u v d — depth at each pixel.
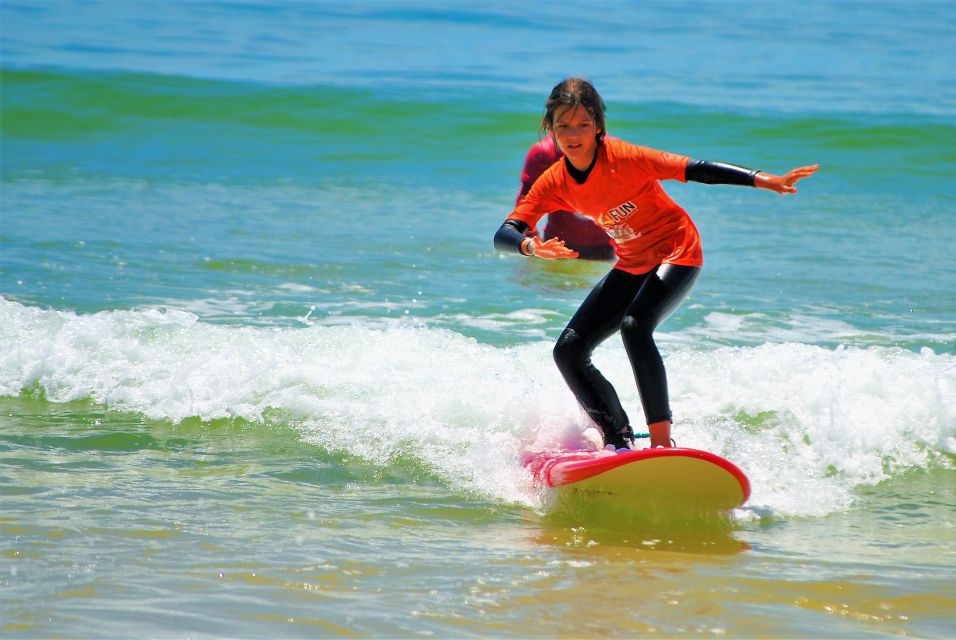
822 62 81.12
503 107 57.97
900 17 117.44
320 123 54.97
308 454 20.03
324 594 13.58
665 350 25.73
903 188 45.75
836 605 13.67
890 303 30.02
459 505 17.83
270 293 30.00
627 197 17.92
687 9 119.69
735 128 55.47
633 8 118.25
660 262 18.28
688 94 64.62
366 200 42.25
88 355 23.75
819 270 33.38
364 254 34.66
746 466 19.77
